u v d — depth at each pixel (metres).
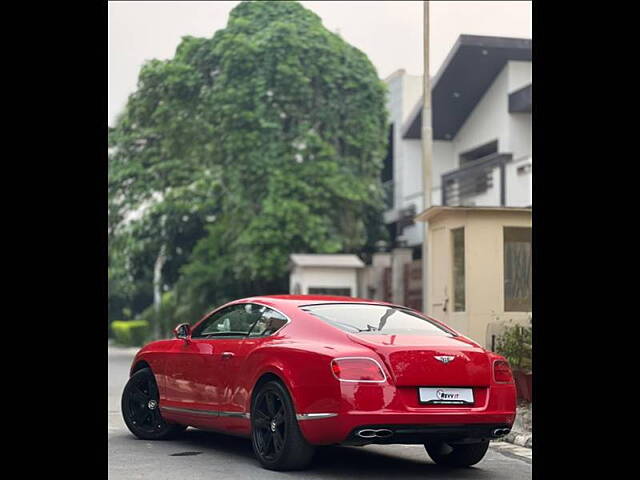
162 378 10.13
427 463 9.17
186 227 36.12
